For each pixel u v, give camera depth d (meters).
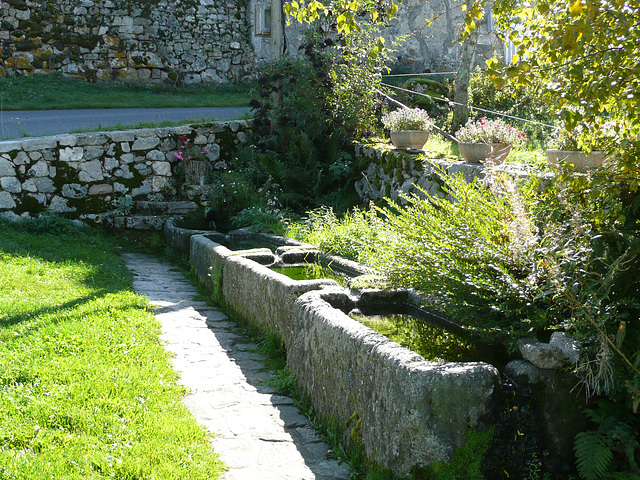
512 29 3.16
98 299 5.73
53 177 9.62
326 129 10.36
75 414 3.29
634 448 2.70
